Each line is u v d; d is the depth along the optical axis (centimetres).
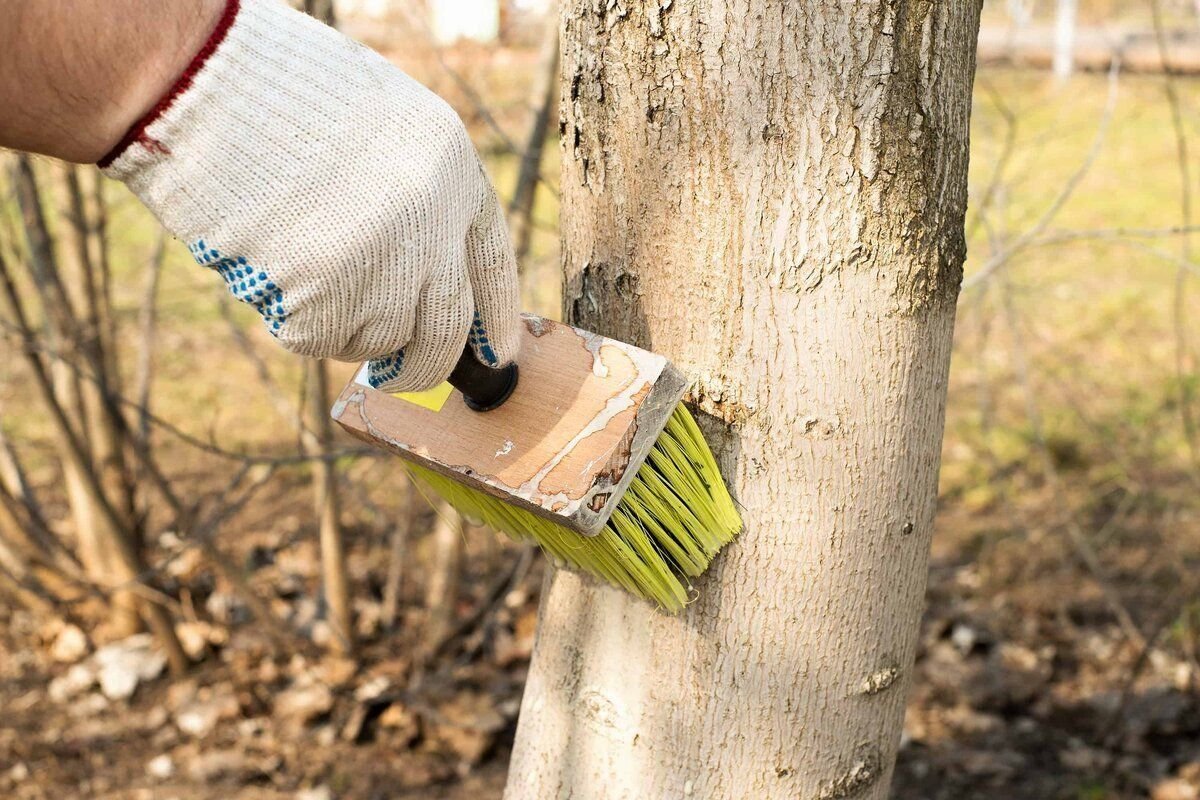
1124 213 725
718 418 130
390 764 323
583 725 147
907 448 131
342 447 305
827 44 115
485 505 154
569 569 147
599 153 129
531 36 400
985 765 324
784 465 128
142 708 344
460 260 112
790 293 122
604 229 132
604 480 127
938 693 359
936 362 132
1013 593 406
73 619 379
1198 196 743
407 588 404
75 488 361
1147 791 308
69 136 97
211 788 310
